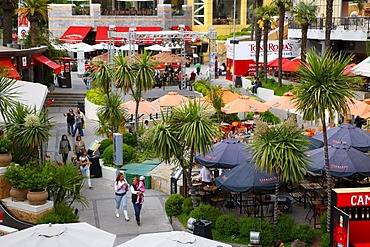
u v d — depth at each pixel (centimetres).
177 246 1095
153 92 4247
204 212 1691
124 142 2517
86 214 1859
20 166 1549
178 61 4638
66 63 4888
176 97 2894
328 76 1512
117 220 1811
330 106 1512
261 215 1678
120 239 1653
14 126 1636
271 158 1518
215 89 2750
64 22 6631
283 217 1619
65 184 1554
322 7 5006
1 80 1739
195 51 6888
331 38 4250
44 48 3903
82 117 3080
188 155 1838
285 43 4806
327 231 1580
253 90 4288
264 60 4447
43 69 4094
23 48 3788
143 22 6744
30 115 1652
